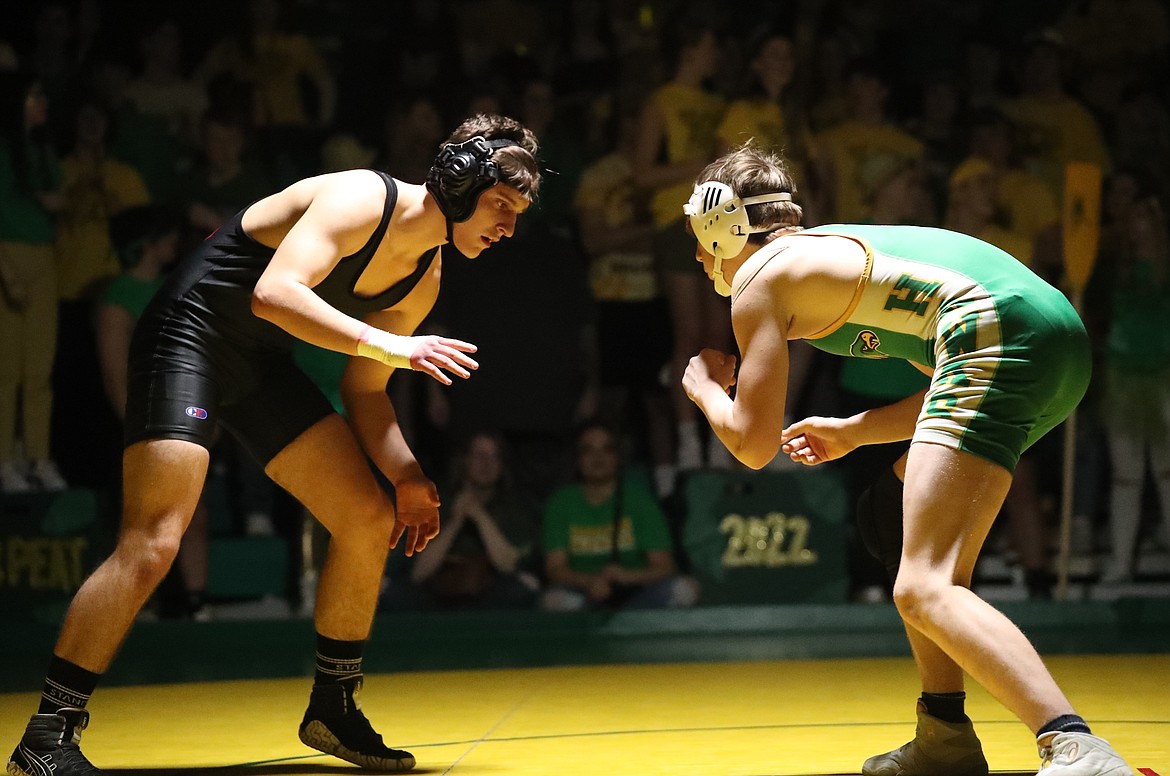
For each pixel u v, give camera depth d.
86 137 23.20
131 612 9.71
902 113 27.73
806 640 20.42
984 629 7.88
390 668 17.88
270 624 21.09
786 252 8.91
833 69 25.11
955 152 26.25
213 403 10.14
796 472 22.62
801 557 22.56
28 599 21.20
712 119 23.92
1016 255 24.22
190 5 26.23
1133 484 24.05
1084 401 24.47
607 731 12.40
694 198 9.37
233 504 22.84
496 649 19.88
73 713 9.64
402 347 9.25
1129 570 24.00
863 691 14.98
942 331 8.50
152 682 16.52
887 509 9.77
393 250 10.23
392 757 10.55
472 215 10.09
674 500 23.78
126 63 25.97
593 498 22.47
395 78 26.58
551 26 27.28
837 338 9.05
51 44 25.33
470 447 22.73
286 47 26.38
